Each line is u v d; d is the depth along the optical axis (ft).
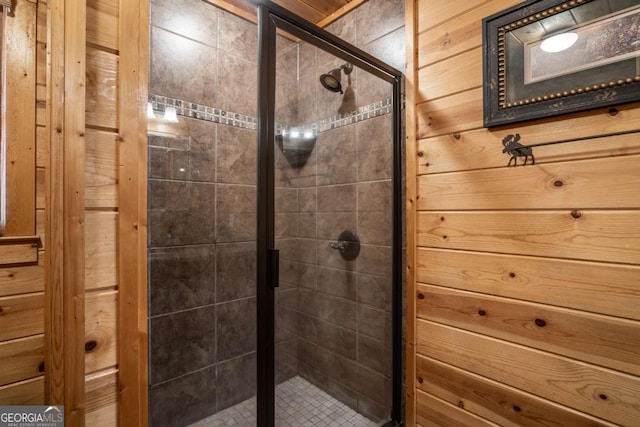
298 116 4.73
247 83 6.14
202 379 5.57
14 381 2.67
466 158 4.03
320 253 5.55
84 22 2.36
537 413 3.42
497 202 3.74
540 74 3.34
